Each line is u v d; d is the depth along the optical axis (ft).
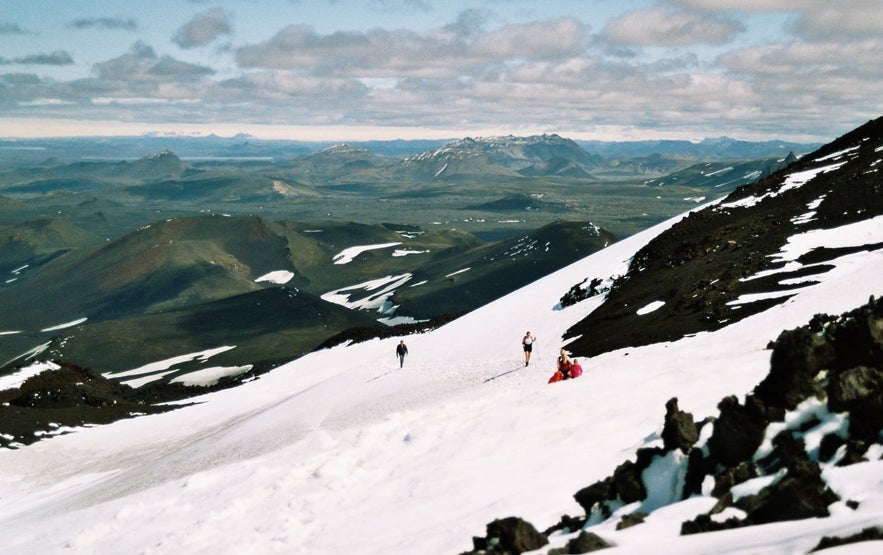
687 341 122.72
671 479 35.06
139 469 140.87
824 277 137.39
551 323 214.28
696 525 27.84
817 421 31.73
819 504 25.95
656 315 156.04
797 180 241.96
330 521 57.88
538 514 44.65
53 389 264.11
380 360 229.86
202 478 89.35
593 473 50.67
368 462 74.38
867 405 30.19
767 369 70.79
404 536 48.29
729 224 219.41
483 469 60.85
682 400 64.90
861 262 139.54
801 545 22.22
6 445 183.11
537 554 31.53
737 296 143.64
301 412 160.45
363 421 131.75
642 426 60.34
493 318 252.62
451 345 231.91
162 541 63.77
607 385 83.25
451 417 85.20
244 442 140.56
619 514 35.35
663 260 214.28
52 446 183.62
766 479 30.12
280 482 73.20
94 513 92.84
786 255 162.50
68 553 73.10
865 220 169.27
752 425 32.55
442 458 68.74
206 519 66.74
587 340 163.53
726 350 105.60
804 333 34.09
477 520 46.65
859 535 21.43
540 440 65.72
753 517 27.25
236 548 56.34
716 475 32.81
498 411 82.12
